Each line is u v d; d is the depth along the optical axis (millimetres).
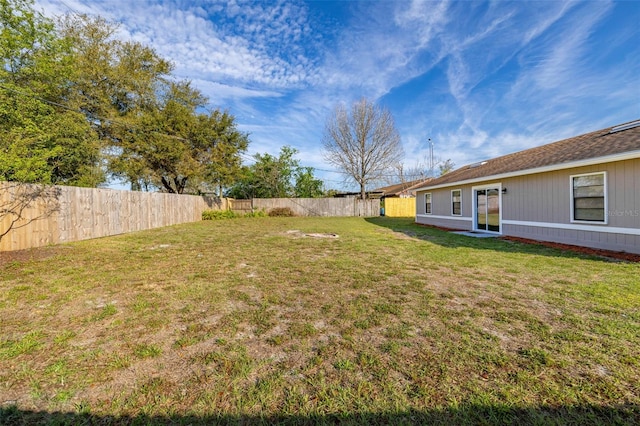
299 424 1598
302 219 19406
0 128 7297
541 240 8500
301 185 27734
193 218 17391
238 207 23453
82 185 11789
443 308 3232
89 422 1596
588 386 1861
